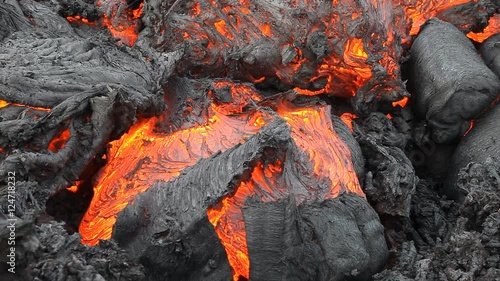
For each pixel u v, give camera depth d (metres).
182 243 4.75
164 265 4.78
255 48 6.48
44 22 6.18
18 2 6.19
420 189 6.82
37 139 4.82
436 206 6.55
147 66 5.95
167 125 5.84
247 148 5.10
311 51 6.41
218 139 5.62
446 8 7.93
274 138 5.05
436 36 7.25
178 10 6.62
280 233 4.85
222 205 4.88
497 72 7.30
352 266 5.01
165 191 5.01
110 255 4.44
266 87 6.90
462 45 7.14
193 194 4.92
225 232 4.86
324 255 4.96
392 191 5.85
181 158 5.43
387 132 6.95
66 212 5.39
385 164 6.11
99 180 5.50
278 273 4.84
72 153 4.93
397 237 5.94
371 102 7.02
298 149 5.42
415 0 7.88
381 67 6.58
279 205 4.92
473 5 7.88
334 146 5.80
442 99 6.68
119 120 5.14
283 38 6.46
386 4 6.97
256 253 4.83
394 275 5.17
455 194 6.67
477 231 5.43
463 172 5.87
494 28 8.19
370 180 6.04
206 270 4.81
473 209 5.50
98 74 5.38
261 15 6.50
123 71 5.62
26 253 3.97
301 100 6.41
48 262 4.00
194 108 5.98
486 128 6.56
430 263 5.15
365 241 5.23
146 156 5.53
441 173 7.12
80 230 5.25
